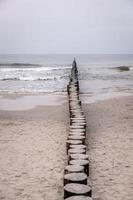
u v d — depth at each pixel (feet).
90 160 21.29
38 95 54.75
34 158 21.94
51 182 17.61
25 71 133.59
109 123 33.09
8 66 178.09
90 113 38.52
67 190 13.43
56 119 35.24
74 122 27.09
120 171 19.25
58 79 93.04
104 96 52.95
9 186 17.15
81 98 50.88
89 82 78.79
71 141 21.29
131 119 35.09
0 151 23.75
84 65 185.16
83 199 12.67
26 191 16.46
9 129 30.86
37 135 28.37
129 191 16.34
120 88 65.21
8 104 45.50
